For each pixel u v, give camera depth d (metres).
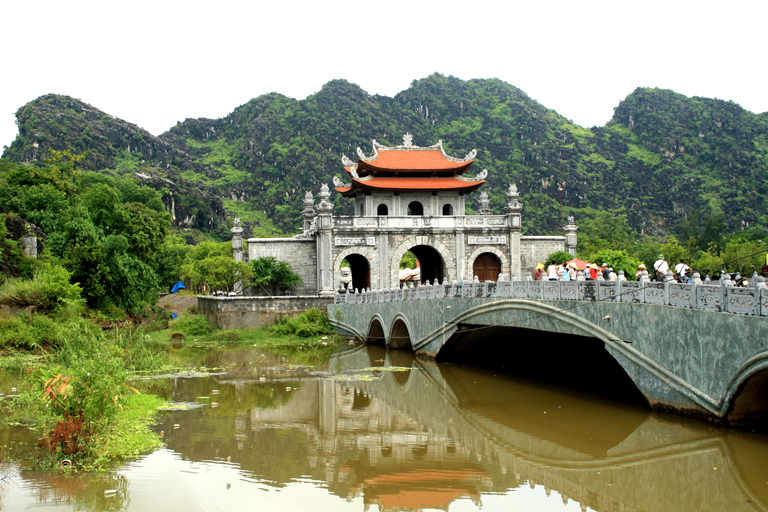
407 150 67.81
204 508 16.34
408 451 21.97
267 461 20.58
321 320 57.56
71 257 55.53
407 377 36.09
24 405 26.23
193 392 31.69
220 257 63.41
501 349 39.16
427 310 40.44
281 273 62.78
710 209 186.62
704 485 18.08
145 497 16.89
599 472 19.47
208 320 60.75
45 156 196.62
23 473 18.48
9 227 56.19
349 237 60.56
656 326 22.61
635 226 193.12
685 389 21.22
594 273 31.52
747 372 18.47
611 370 32.06
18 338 39.59
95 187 77.25
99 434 21.58
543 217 188.38
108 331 48.97
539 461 20.73
